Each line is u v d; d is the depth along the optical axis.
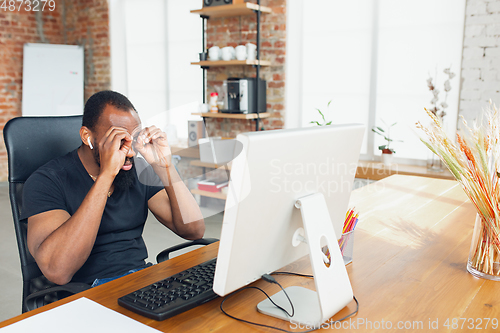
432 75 3.31
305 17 3.86
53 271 1.15
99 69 5.35
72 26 5.52
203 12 3.79
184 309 0.87
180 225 1.36
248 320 0.85
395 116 3.54
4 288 2.36
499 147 0.98
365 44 3.60
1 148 5.11
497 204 0.98
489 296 0.95
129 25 5.12
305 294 0.95
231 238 0.74
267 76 3.88
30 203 1.23
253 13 3.83
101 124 1.16
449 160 1.02
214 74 4.22
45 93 5.19
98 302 0.92
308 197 0.86
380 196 1.90
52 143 1.47
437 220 1.54
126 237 1.40
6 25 5.03
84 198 1.22
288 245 0.89
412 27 3.35
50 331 0.78
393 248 1.26
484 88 2.99
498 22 2.87
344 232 1.12
